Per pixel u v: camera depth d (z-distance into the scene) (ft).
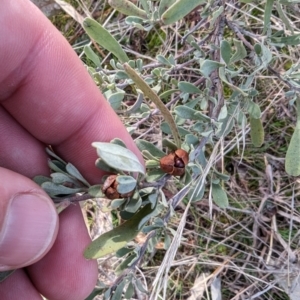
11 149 0.39
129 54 0.61
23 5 0.37
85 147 0.39
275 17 0.52
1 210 0.32
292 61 0.53
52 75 0.38
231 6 0.45
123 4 0.40
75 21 0.63
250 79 0.40
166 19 0.37
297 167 0.39
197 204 0.56
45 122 0.39
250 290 0.54
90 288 0.40
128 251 0.38
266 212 0.56
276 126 0.55
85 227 0.39
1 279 0.34
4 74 0.37
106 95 0.44
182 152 0.30
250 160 0.56
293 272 0.53
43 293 0.40
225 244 0.54
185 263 0.54
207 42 0.52
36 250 0.33
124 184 0.27
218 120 0.37
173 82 0.45
